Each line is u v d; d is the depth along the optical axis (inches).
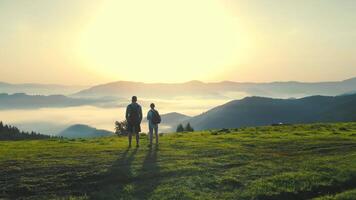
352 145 1642.5
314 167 1189.1
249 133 2225.6
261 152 1477.6
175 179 1050.7
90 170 1130.0
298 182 1035.3
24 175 1087.6
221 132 2330.2
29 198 922.1
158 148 1546.5
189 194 930.7
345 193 957.8
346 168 1167.6
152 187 984.3
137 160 1278.3
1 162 1246.3
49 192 963.3
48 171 1127.0
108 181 1042.7
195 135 2192.4
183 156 1363.2
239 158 1336.1
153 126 1581.0
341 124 2775.6
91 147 1619.1
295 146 1632.6
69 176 1075.9
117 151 1471.5
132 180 1055.6
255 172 1137.4
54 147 1642.5
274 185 1003.9
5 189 972.6
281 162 1283.2
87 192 965.8
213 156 1375.5
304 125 2706.7
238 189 981.2
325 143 1704.0
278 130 2411.4
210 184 1015.0
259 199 922.7
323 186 1020.5
